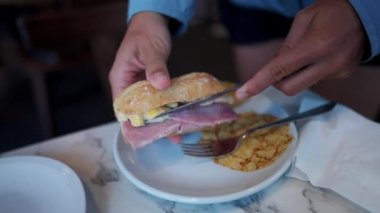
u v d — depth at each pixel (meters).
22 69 1.48
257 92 0.38
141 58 0.43
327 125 0.39
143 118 0.38
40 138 1.16
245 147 0.39
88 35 0.85
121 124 0.39
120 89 0.44
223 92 0.39
